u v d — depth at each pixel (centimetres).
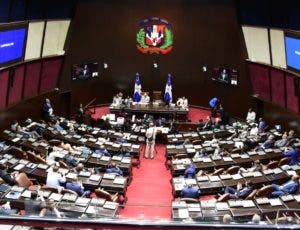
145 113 2686
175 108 2705
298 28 2275
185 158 1891
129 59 2912
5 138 1886
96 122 2466
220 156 1808
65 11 2609
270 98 2503
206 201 1220
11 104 2203
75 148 1866
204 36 2809
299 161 1802
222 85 2806
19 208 612
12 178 1354
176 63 2908
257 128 2258
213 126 2400
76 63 2744
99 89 2920
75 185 1384
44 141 1923
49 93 2562
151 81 2952
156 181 1855
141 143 2297
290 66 2245
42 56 2503
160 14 2839
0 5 2175
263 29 2470
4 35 2009
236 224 256
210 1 2730
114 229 261
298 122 2227
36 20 2342
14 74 2161
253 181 1509
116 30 2847
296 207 1239
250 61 2589
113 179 1520
